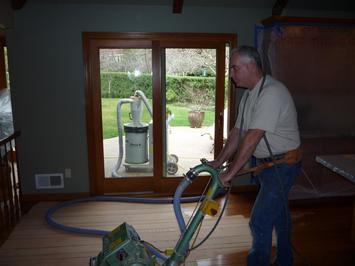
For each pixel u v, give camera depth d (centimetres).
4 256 243
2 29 348
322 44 319
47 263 234
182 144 373
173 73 351
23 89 330
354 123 339
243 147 165
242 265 232
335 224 297
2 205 319
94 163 355
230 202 346
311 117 331
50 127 341
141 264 149
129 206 336
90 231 276
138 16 328
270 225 184
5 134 399
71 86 335
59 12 318
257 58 171
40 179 350
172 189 372
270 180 182
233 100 355
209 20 337
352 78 331
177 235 275
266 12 342
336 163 206
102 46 334
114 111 356
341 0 335
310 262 236
